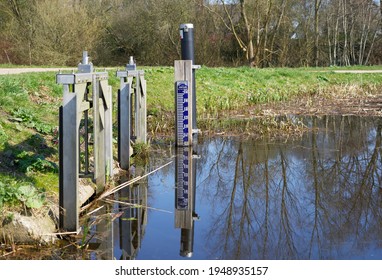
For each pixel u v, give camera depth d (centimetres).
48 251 464
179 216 588
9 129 711
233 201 650
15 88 929
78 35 2917
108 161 672
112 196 644
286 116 1316
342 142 1013
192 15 3262
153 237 519
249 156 895
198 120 1224
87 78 529
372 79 2019
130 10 3303
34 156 635
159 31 3250
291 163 845
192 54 979
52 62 2800
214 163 848
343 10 3494
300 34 3422
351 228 548
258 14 3097
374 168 809
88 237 502
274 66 3378
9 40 2841
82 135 764
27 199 489
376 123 1234
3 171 574
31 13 2839
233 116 1298
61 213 500
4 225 467
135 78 835
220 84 1623
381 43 3522
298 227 550
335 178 755
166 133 1085
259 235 526
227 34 3381
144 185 708
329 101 1599
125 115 759
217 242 505
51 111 900
